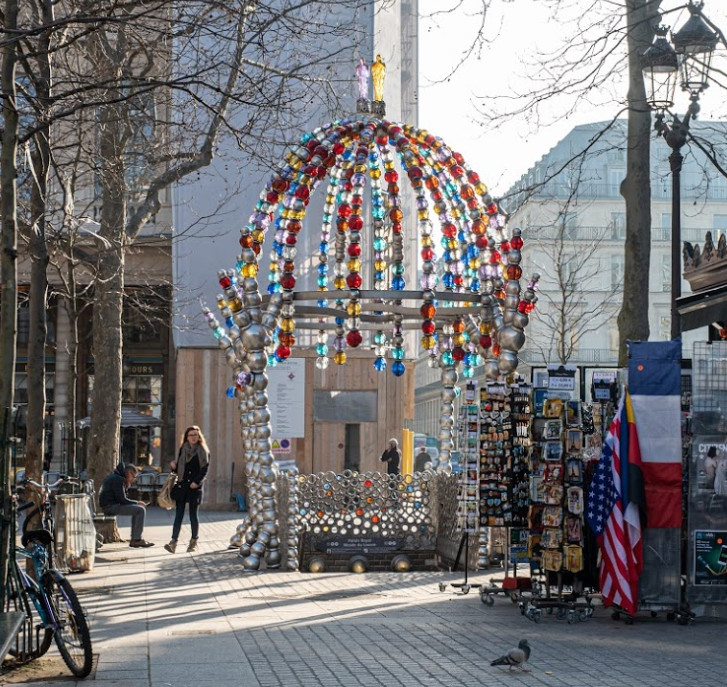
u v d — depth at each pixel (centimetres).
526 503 1222
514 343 1488
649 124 1603
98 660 884
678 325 1368
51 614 845
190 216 2862
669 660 905
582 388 1205
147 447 3912
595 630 1050
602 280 5622
